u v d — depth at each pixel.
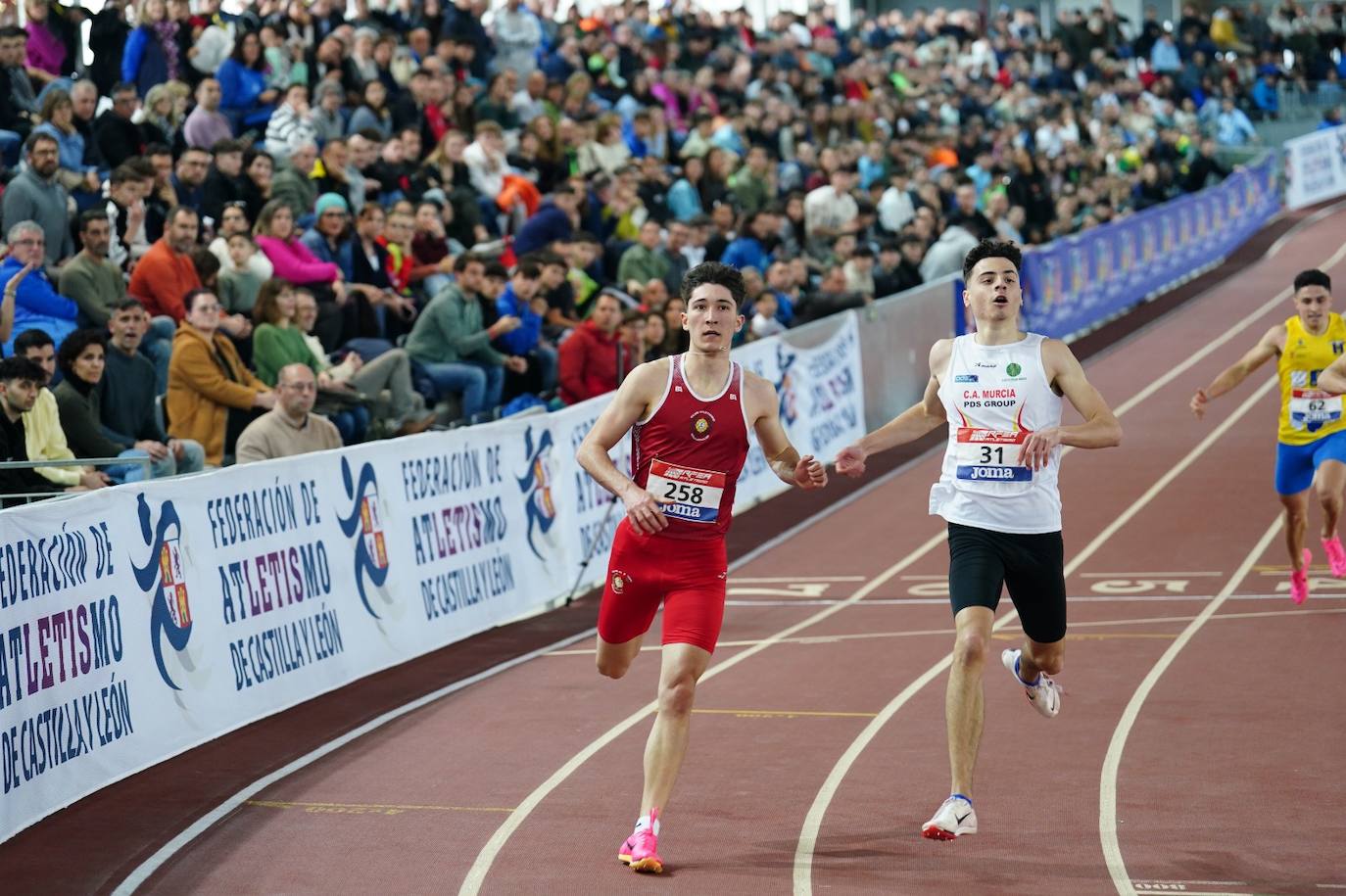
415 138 19.11
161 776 8.76
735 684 10.70
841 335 20.56
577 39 27.11
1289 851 7.00
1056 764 8.54
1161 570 14.28
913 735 9.23
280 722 9.93
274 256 15.18
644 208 22.33
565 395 16.77
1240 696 9.90
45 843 7.63
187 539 9.42
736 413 7.20
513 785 8.43
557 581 13.94
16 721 7.79
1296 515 12.28
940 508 7.64
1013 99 37.62
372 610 11.30
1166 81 43.84
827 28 36.31
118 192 14.77
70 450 11.45
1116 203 34.84
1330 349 12.03
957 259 24.52
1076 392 7.39
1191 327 29.47
